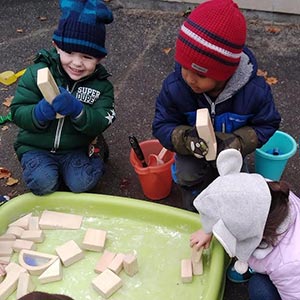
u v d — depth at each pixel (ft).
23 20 10.49
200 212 4.80
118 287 5.73
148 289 5.73
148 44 9.66
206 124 5.38
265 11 9.86
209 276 5.51
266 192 4.55
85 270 5.94
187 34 5.29
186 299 5.60
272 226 4.74
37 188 6.45
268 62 9.07
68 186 6.72
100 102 6.70
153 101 8.48
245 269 5.10
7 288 5.68
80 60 6.31
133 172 7.41
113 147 7.77
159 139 6.23
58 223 6.36
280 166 6.65
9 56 9.62
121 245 6.18
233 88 5.70
